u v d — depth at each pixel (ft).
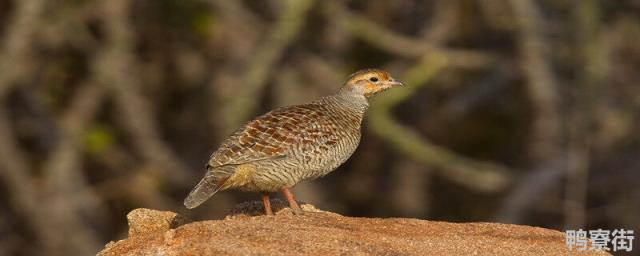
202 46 61.82
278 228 27.91
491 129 67.10
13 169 53.88
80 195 55.21
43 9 52.21
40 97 56.65
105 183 61.57
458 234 29.60
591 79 55.57
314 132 33.58
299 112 34.22
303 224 29.30
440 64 54.65
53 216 54.34
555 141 55.98
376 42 55.42
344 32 55.52
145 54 62.28
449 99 63.87
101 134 58.90
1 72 52.03
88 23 58.29
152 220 30.81
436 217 66.33
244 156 32.45
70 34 55.77
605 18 58.23
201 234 27.68
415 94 63.00
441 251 28.14
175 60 62.13
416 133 59.47
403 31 62.90
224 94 56.29
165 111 64.39
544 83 54.29
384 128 54.34
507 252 28.50
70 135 55.47
